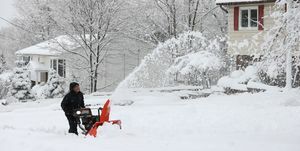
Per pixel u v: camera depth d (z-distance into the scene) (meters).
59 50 31.39
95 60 31.34
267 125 11.90
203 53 24.77
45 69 43.22
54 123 14.20
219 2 28.73
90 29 30.36
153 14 34.34
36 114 17.11
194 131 11.42
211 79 26.81
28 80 30.72
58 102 22.91
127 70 36.69
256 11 28.05
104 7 29.80
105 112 10.91
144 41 34.28
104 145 9.05
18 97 30.09
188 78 27.59
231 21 29.02
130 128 12.12
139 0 32.09
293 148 8.35
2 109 21.11
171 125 12.54
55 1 29.81
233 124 12.30
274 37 20.00
